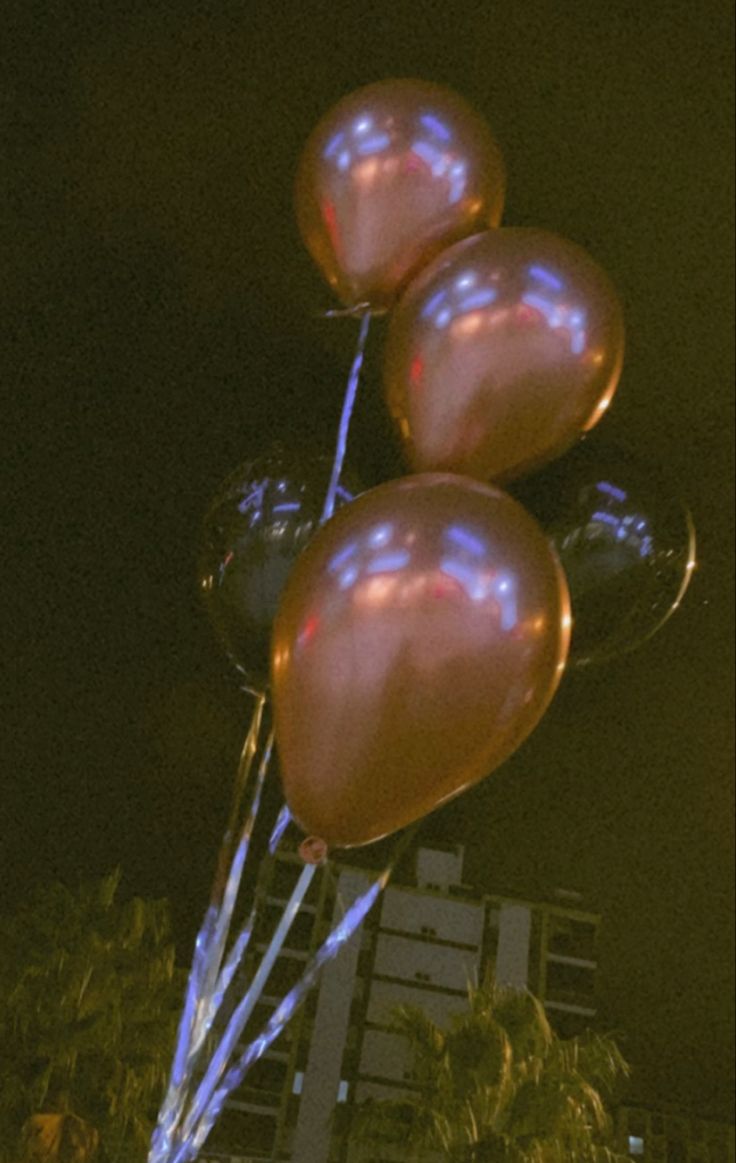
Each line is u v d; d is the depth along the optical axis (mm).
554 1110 14430
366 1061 38031
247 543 3408
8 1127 13891
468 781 2854
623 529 3199
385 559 2738
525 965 40312
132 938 15812
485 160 3354
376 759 2734
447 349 3068
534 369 3035
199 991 4160
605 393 3158
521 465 3148
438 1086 14500
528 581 2764
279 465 3469
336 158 3359
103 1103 14500
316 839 2938
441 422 3084
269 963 4184
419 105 3352
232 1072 4246
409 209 3291
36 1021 14562
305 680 2773
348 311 3451
